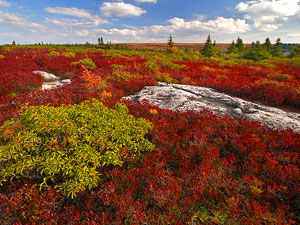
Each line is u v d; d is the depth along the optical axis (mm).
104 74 13062
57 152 3512
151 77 12312
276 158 4133
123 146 4270
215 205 3203
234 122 5594
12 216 2916
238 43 63688
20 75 12039
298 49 43188
